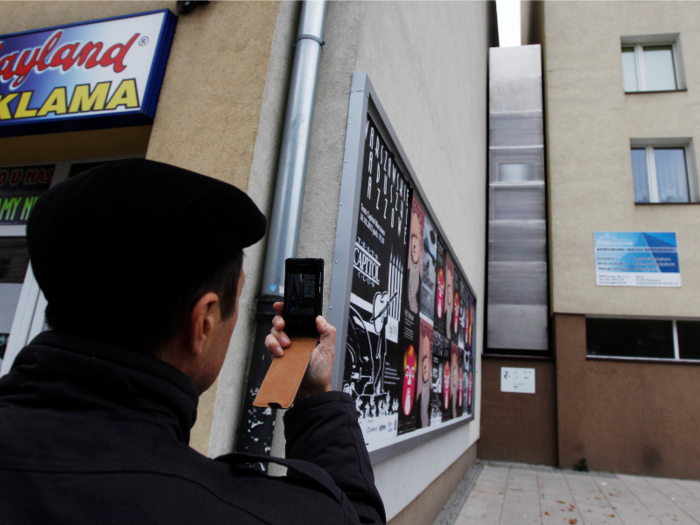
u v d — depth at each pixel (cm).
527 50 1193
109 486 43
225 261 59
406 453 314
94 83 214
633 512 541
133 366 51
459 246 576
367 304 229
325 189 205
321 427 76
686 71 995
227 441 160
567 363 890
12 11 257
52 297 52
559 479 740
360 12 228
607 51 1048
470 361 695
